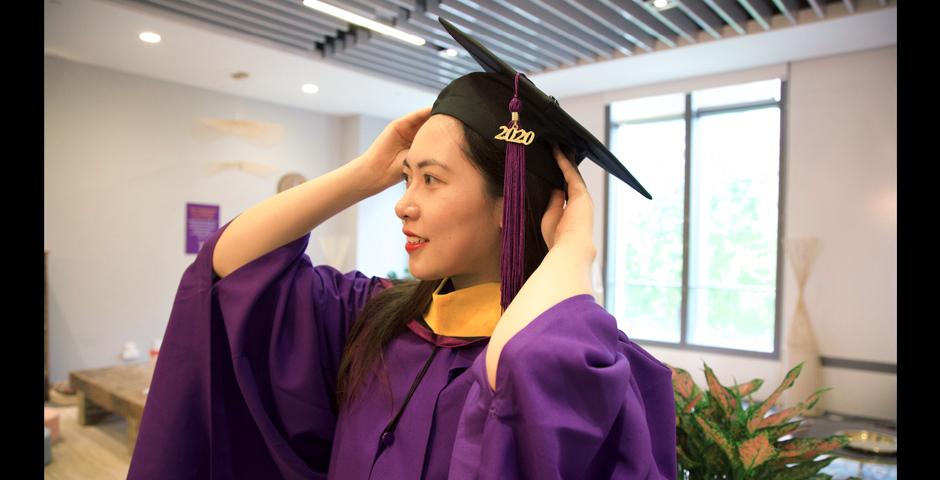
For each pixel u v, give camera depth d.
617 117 5.70
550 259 0.61
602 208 5.68
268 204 0.78
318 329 0.85
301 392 0.81
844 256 4.30
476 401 0.56
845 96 4.29
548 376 0.51
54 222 4.55
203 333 0.80
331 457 0.80
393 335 0.79
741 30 3.78
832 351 4.34
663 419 0.70
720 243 5.21
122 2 3.33
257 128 4.88
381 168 0.80
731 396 1.02
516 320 0.55
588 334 0.54
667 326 5.48
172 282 5.21
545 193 0.70
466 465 0.54
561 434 0.50
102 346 4.80
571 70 4.73
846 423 3.52
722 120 5.16
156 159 5.07
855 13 3.48
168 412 0.79
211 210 5.45
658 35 3.93
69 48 4.20
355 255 6.50
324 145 6.41
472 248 0.69
